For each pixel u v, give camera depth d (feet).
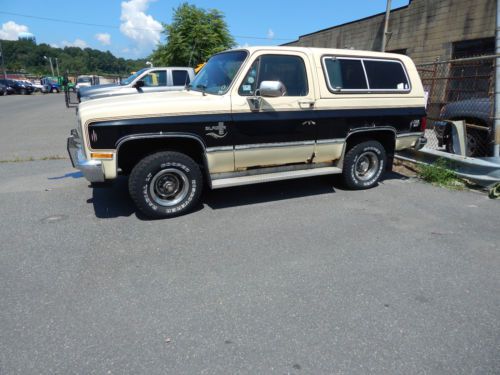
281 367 7.73
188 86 18.94
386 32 45.62
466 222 15.58
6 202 17.78
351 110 18.12
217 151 15.70
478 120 25.32
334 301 10.02
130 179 14.84
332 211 16.78
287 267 11.80
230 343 8.43
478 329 8.93
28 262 12.05
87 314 9.43
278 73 16.49
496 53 20.95
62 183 20.97
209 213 16.44
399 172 23.90
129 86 39.73
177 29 72.02
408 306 9.82
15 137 37.40
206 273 11.42
